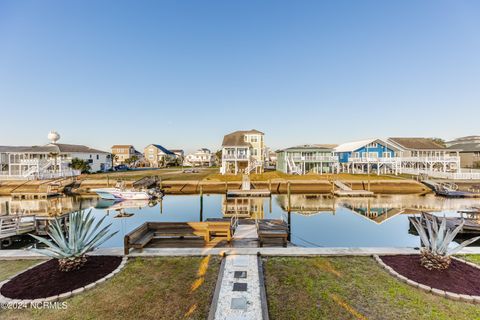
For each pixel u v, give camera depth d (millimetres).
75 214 8023
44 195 29234
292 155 44344
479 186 30688
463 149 47438
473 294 6023
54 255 7391
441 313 5395
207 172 55781
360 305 5680
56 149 48375
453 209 22234
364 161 42656
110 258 8188
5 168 46094
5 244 12594
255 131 50438
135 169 69875
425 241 7711
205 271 7348
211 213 21375
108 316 5293
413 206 23828
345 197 29391
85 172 50375
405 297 6008
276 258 8273
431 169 39562
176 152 112438
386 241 13367
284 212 21250
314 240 13531
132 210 22875
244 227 12969
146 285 6551
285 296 6051
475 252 8656
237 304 5680
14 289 6238
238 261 7980
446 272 7047
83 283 6547
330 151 44438
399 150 46281
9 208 23844
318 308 5570
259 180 36656
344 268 7551
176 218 19562
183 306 5645
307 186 34688
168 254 8492
